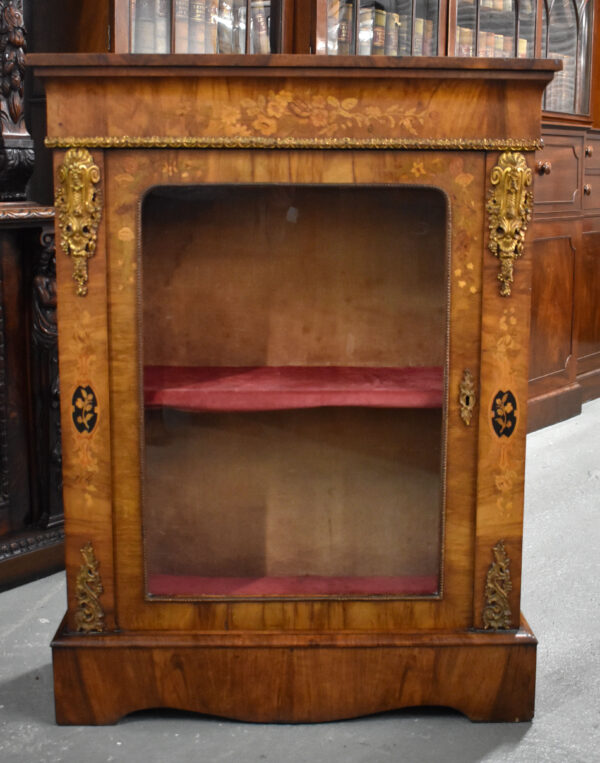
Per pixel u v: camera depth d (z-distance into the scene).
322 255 1.44
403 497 1.43
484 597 1.41
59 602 1.91
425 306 1.40
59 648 1.39
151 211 1.34
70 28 1.88
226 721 1.43
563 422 3.49
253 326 1.45
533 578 2.03
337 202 1.40
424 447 1.41
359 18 2.10
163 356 1.42
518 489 1.39
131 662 1.40
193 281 1.41
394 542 1.44
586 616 1.83
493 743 1.37
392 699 1.42
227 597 1.40
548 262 3.27
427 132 1.29
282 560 1.46
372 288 1.43
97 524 1.38
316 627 1.42
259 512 1.45
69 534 1.39
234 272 1.43
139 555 1.39
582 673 1.59
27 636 1.74
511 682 1.42
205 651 1.40
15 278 1.99
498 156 1.30
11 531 2.04
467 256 1.33
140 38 1.71
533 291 3.21
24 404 2.04
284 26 1.91
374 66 1.25
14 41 1.92
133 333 1.34
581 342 3.74
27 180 2.02
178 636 1.40
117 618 1.41
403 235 1.39
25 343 2.03
